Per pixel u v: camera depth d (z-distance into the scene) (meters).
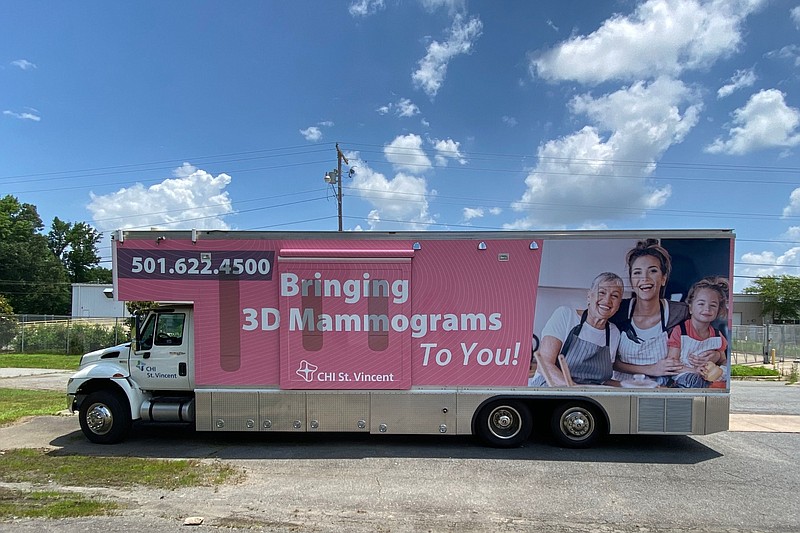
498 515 4.79
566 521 4.67
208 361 7.31
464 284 7.22
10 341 28.98
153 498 5.12
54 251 93.31
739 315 54.19
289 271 7.30
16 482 5.58
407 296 7.23
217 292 7.37
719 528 4.57
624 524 4.62
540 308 7.18
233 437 7.86
